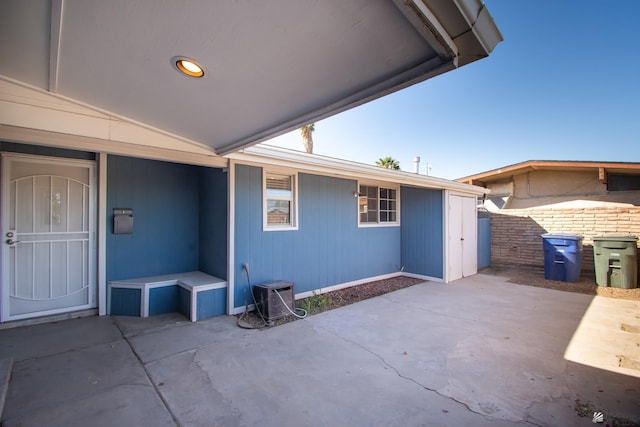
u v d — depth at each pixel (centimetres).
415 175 621
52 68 207
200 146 374
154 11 142
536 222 801
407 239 752
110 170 437
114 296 430
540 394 248
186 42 166
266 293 418
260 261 479
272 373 279
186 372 279
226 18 144
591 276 718
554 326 404
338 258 608
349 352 324
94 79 221
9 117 248
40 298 391
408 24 139
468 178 1045
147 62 190
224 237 451
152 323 400
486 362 304
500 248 859
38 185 391
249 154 430
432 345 343
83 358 301
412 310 474
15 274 376
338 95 221
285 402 236
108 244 435
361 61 175
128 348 325
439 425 212
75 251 414
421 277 721
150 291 430
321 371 284
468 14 125
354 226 644
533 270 802
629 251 603
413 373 282
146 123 308
